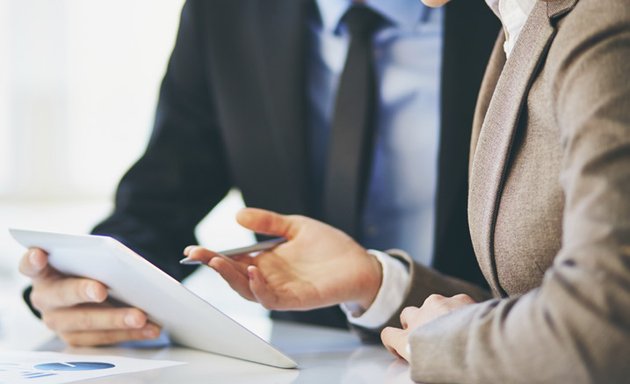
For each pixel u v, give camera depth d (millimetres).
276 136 1744
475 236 964
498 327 752
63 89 3396
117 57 3342
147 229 1743
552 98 810
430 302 1024
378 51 1717
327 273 1184
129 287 1089
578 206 718
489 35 1608
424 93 1699
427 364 807
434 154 1695
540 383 707
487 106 1068
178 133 1893
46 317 1267
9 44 3408
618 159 709
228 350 1084
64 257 1154
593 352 671
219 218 3287
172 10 3332
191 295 964
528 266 895
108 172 3359
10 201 3396
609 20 772
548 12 864
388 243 1727
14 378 936
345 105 1663
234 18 1829
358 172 1645
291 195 1738
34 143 3408
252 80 1793
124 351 1191
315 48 1762
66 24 3377
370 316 1228
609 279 673
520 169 896
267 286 1106
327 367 1021
